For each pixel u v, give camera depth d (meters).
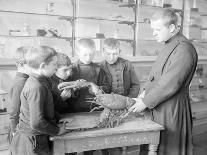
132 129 1.46
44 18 2.67
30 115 1.27
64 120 1.57
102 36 2.95
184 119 1.79
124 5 3.04
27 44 2.59
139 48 3.19
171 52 1.73
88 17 2.87
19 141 1.37
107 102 1.51
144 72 3.23
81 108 1.86
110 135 1.42
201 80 3.82
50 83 1.64
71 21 2.79
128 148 2.76
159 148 1.76
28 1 2.57
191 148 1.85
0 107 2.38
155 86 1.71
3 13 2.46
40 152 1.36
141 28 3.19
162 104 1.74
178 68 1.66
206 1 3.70
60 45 2.76
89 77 1.89
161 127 1.53
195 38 3.63
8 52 2.49
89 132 1.39
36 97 1.28
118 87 2.04
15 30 2.53
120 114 1.56
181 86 1.73
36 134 1.35
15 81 1.64
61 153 1.35
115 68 2.06
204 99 3.81
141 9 3.15
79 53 1.88
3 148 2.35
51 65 1.40
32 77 1.36
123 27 3.11
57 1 2.71
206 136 3.37
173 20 1.70
